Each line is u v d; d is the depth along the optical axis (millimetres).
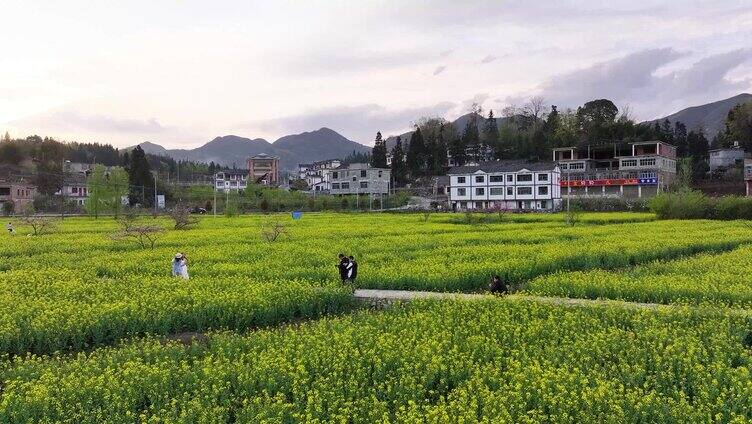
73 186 135625
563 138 132000
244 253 34500
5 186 116875
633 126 125188
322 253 34219
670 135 138625
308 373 12961
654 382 12297
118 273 28312
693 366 12938
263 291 21078
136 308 18578
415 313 18438
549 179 103312
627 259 31422
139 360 13898
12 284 23953
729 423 10234
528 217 72562
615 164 109625
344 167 134250
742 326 16125
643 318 17141
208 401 11617
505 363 13742
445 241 40656
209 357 13484
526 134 158625
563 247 34438
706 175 117750
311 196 121812
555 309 18438
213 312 18969
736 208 67250
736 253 32312
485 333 16047
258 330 17500
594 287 22000
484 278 25609
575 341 14977
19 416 11133
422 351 13789
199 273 27328
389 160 184625
